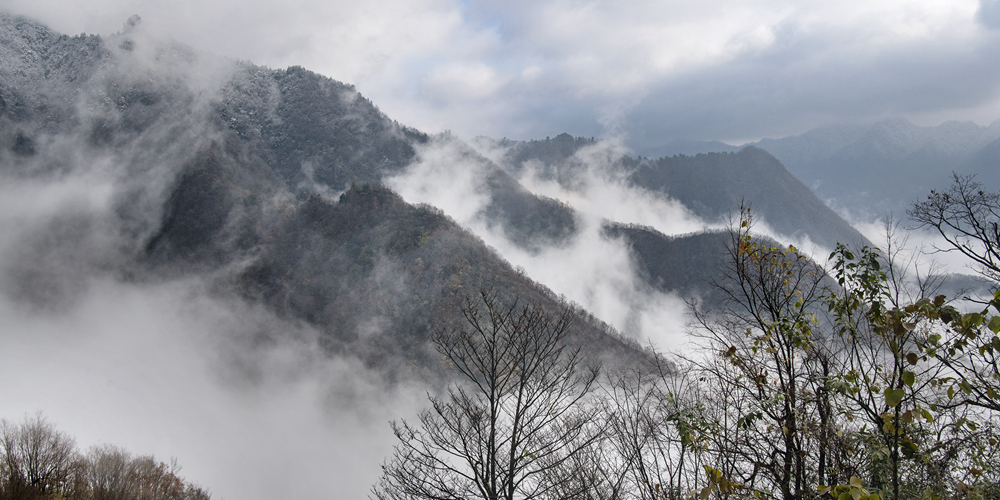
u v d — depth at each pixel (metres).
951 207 6.90
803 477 6.48
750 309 7.50
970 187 6.88
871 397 6.12
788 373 6.92
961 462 6.05
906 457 5.57
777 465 6.93
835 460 6.32
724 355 7.55
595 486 7.92
